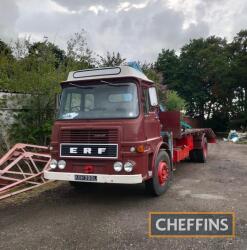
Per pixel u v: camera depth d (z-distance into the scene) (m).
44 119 11.54
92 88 7.11
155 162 7.31
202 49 42.72
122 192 8.04
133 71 7.01
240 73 35.72
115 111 6.78
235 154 16.06
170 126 9.21
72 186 8.63
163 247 4.75
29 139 10.98
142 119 6.70
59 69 12.66
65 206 6.87
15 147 9.52
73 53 15.21
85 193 7.97
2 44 14.24
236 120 37.44
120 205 6.89
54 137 7.07
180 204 6.86
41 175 8.86
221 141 26.83
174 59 45.03
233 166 11.90
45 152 10.60
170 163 8.33
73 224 5.74
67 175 6.78
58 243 4.93
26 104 11.30
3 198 7.38
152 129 7.30
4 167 9.41
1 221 5.94
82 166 6.73
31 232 5.38
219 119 42.34
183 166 11.89
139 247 4.75
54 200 7.34
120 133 6.48
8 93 11.00
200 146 12.32
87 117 6.89
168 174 8.03
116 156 6.46
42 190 8.26
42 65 11.95
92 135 6.66
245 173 10.44
